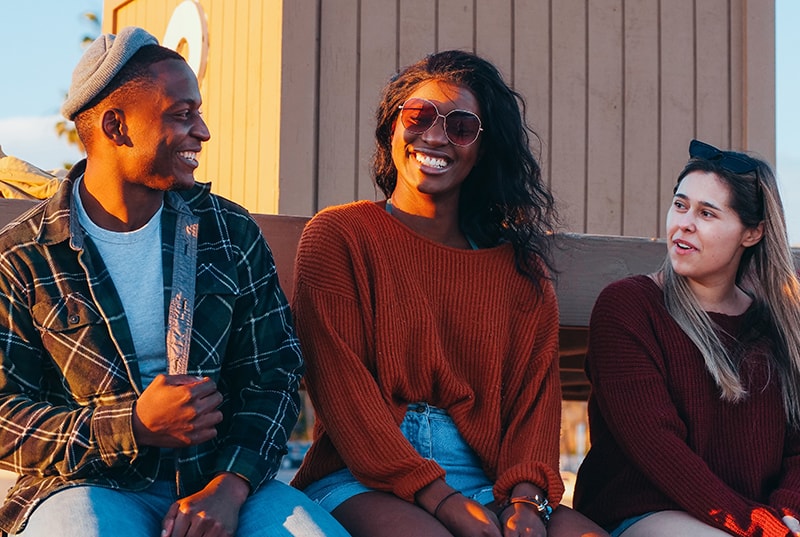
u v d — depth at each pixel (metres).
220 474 2.68
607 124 5.63
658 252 4.01
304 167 5.02
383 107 3.46
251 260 2.91
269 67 5.10
